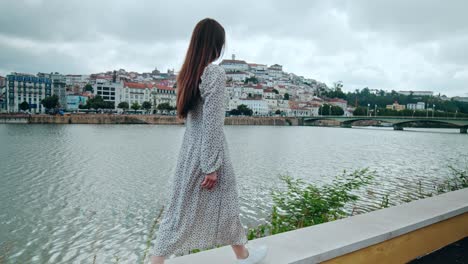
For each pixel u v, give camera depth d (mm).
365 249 3299
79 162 34469
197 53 2377
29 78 147625
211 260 2779
